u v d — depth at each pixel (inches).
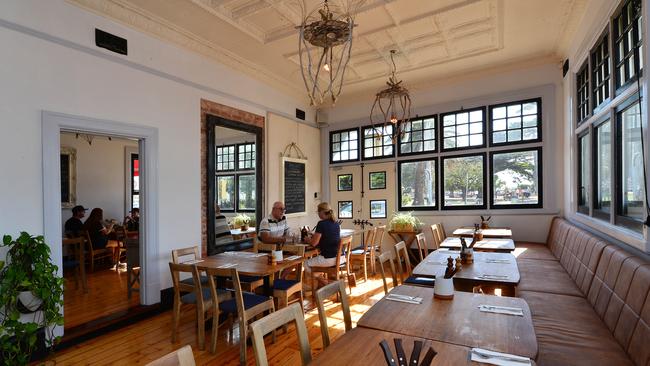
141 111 161.2
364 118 290.5
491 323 71.0
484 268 122.7
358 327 70.3
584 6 156.9
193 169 186.2
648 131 94.5
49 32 129.5
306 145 291.0
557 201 216.4
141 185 163.9
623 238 111.3
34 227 124.6
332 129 305.9
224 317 154.6
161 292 167.9
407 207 271.4
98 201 290.2
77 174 277.4
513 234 230.1
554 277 142.7
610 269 104.8
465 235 205.3
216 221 204.5
